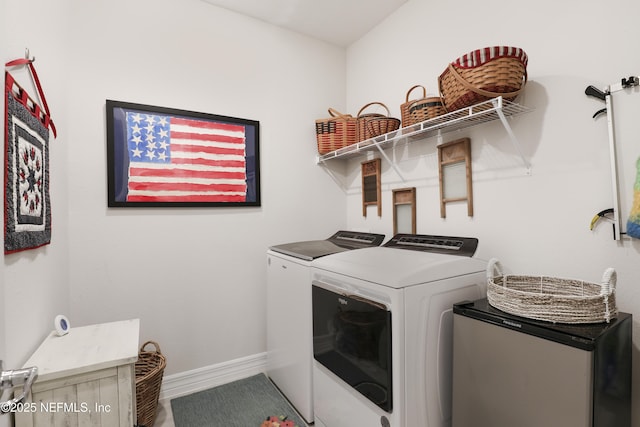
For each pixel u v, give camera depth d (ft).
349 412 4.67
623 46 3.97
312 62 8.77
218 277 7.30
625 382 3.45
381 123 6.86
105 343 4.10
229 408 6.24
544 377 3.07
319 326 5.31
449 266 4.43
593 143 4.24
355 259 5.07
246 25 7.77
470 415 3.78
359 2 7.32
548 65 4.70
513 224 5.15
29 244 3.62
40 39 4.32
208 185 7.14
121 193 6.24
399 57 7.50
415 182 6.98
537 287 4.37
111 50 6.23
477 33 5.71
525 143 4.99
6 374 2.23
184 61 6.97
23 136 3.48
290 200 8.32
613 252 4.08
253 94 7.83
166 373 6.69
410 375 3.95
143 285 6.48
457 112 4.91
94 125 6.05
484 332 3.61
